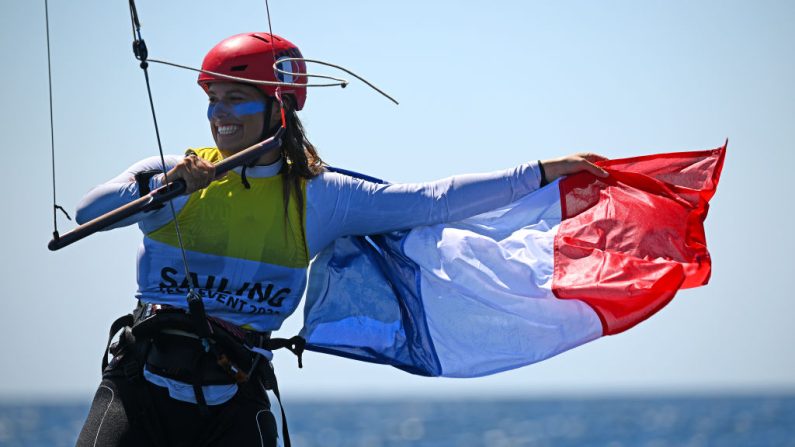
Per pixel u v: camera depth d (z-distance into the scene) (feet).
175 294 49.90
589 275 57.26
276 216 51.34
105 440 47.75
